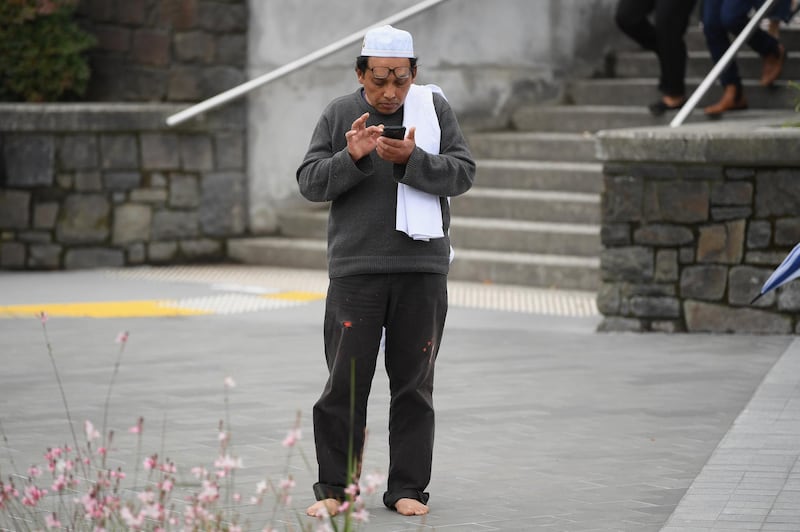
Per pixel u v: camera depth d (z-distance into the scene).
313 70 43.78
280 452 20.91
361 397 17.72
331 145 17.75
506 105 45.91
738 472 19.44
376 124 17.56
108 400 22.25
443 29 44.56
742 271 30.47
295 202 44.59
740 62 43.69
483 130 45.47
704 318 30.88
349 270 17.42
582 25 47.44
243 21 43.72
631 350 29.19
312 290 38.34
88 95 44.47
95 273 41.72
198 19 43.22
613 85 45.53
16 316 33.94
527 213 40.88
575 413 23.52
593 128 44.06
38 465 19.97
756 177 30.17
